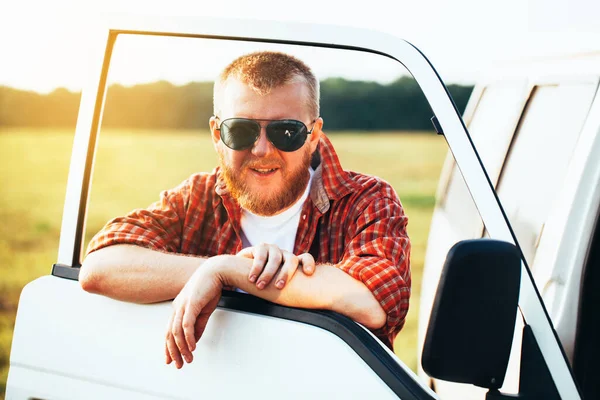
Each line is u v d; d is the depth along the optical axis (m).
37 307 1.93
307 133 2.11
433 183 13.05
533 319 1.65
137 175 12.51
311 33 1.87
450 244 3.39
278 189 2.13
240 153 2.11
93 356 1.87
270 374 1.72
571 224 2.13
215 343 1.78
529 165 2.70
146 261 1.87
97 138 2.02
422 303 3.69
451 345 1.45
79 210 1.98
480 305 1.45
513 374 2.08
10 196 14.06
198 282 1.76
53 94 17.16
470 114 4.03
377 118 13.97
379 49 1.84
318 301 1.77
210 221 2.24
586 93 2.41
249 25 1.89
